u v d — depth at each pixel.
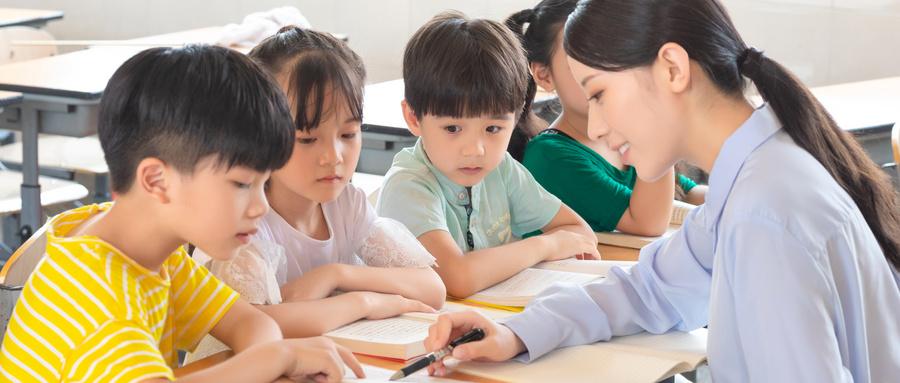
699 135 1.05
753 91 1.27
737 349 1.03
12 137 4.07
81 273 0.86
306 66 1.18
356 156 1.27
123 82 0.87
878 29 3.98
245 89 0.87
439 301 1.33
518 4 4.57
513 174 1.67
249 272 1.14
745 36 4.25
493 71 1.38
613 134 1.08
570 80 1.79
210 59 0.87
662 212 1.77
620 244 1.76
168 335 1.01
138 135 0.85
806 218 0.96
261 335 1.02
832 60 4.10
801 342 0.93
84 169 3.18
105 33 5.62
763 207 0.97
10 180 3.05
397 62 4.94
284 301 1.17
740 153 1.02
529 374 1.03
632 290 1.23
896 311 1.04
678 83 1.02
